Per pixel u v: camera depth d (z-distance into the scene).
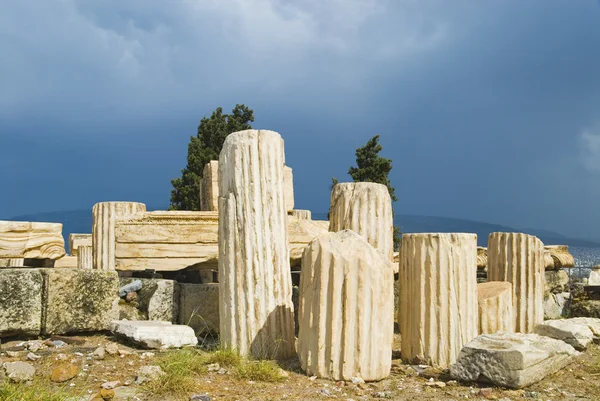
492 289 8.71
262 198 7.32
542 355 6.61
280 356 7.18
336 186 8.25
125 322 8.30
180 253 9.92
